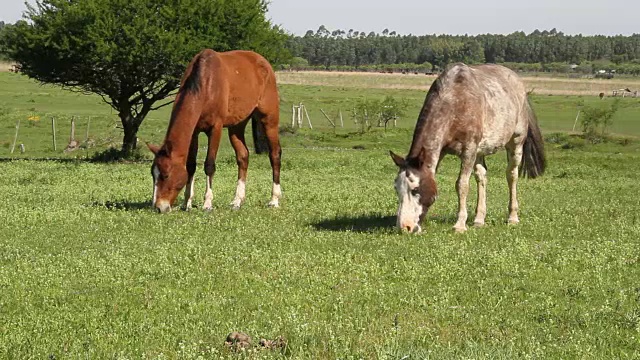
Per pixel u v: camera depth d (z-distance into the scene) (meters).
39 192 17.83
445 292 8.84
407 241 11.77
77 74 31.83
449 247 11.27
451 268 10.05
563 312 8.12
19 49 30.95
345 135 42.91
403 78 122.94
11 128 42.47
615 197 18.64
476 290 9.02
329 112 57.91
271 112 16.64
